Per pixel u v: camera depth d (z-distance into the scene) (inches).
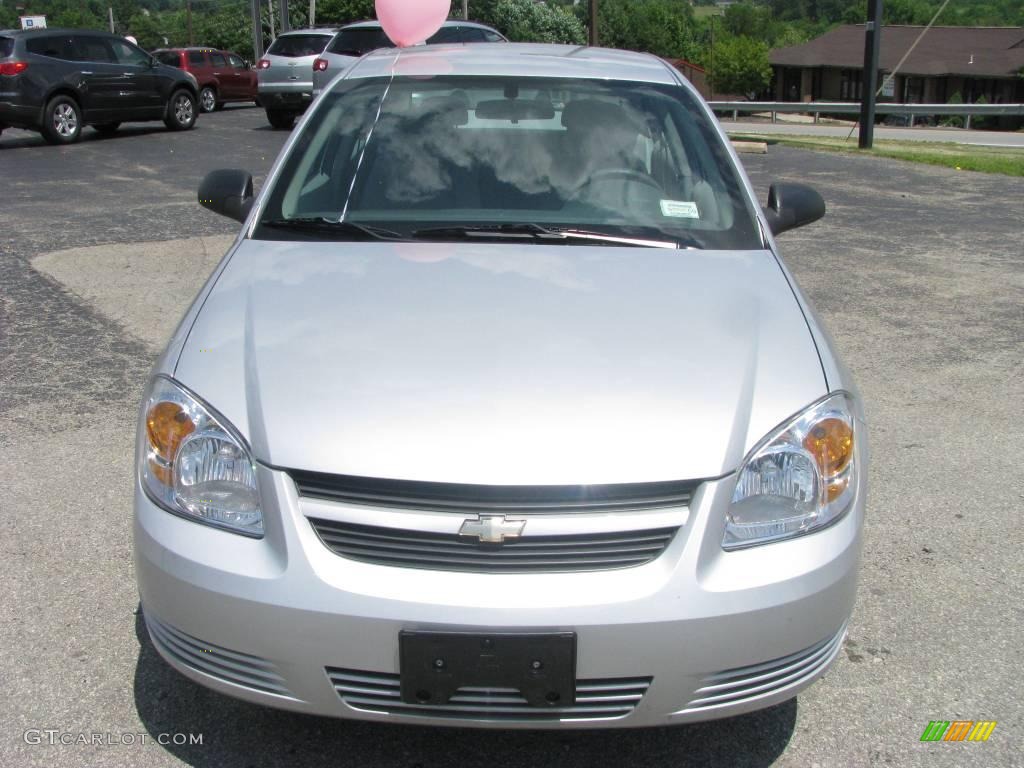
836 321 249.9
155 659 113.9
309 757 99.6
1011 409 193.9
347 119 143.0
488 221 127.3
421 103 144.8
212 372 96.7
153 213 377.7
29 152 576.1
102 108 642.2
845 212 400.5
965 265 309.6
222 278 115.6
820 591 89.3
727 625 85.7
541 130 140.8
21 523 143.6
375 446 87.4
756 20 3814.0
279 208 131.3
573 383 93.4
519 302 106.5
